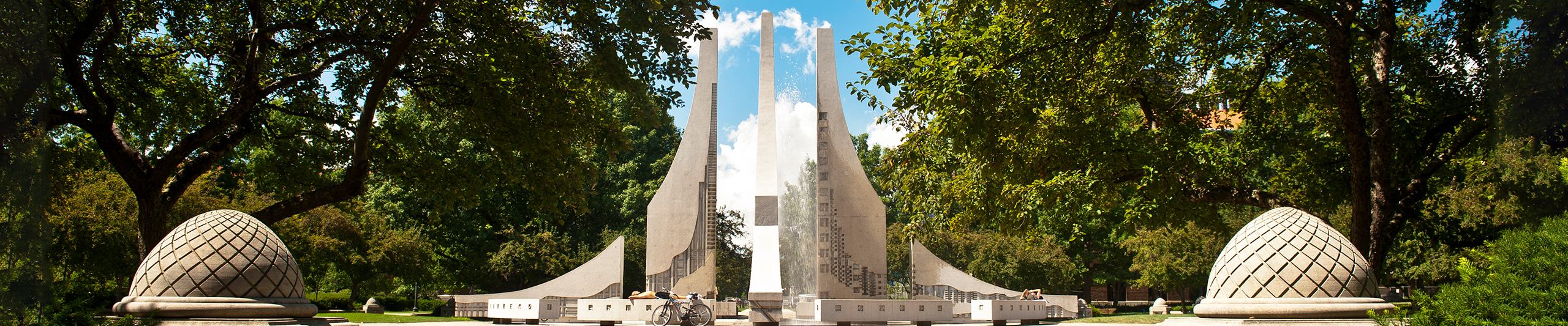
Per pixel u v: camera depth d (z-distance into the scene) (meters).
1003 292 24.88
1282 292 6.30
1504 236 5.04
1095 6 13.11
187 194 23.28
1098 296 50.62
